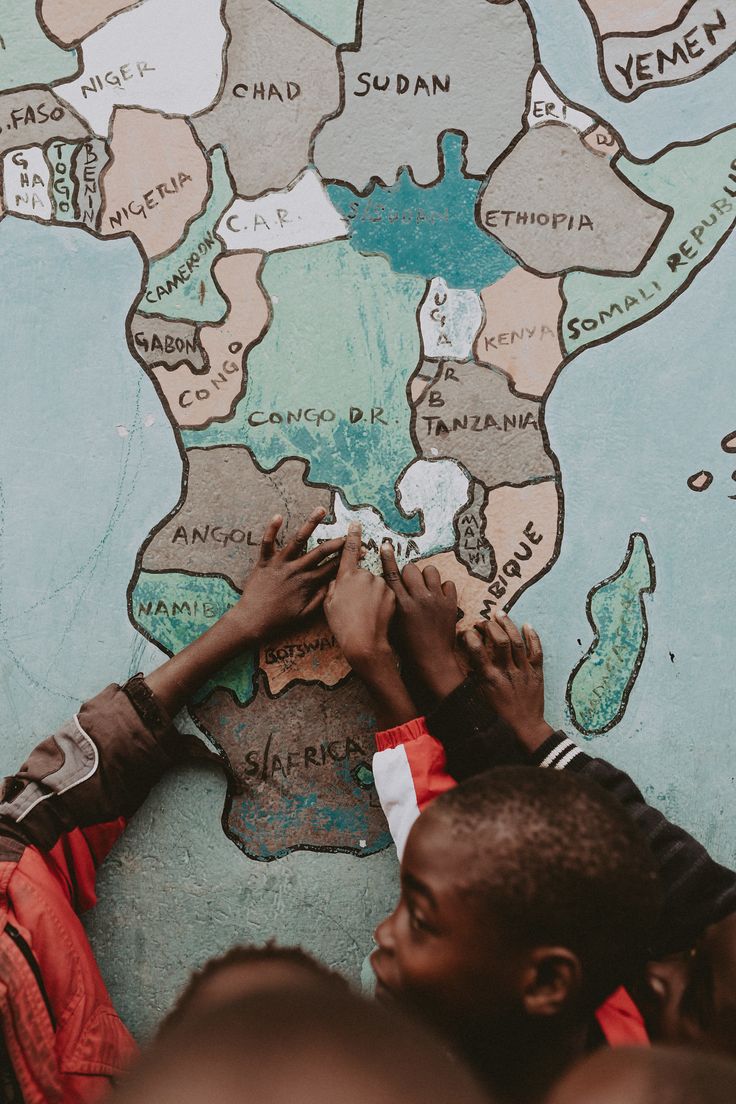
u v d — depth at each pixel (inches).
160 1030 27.1
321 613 56.2
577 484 57.1
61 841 51.5
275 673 56.4
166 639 57.0
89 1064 48.7
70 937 49.3
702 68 56.2
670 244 56.7
